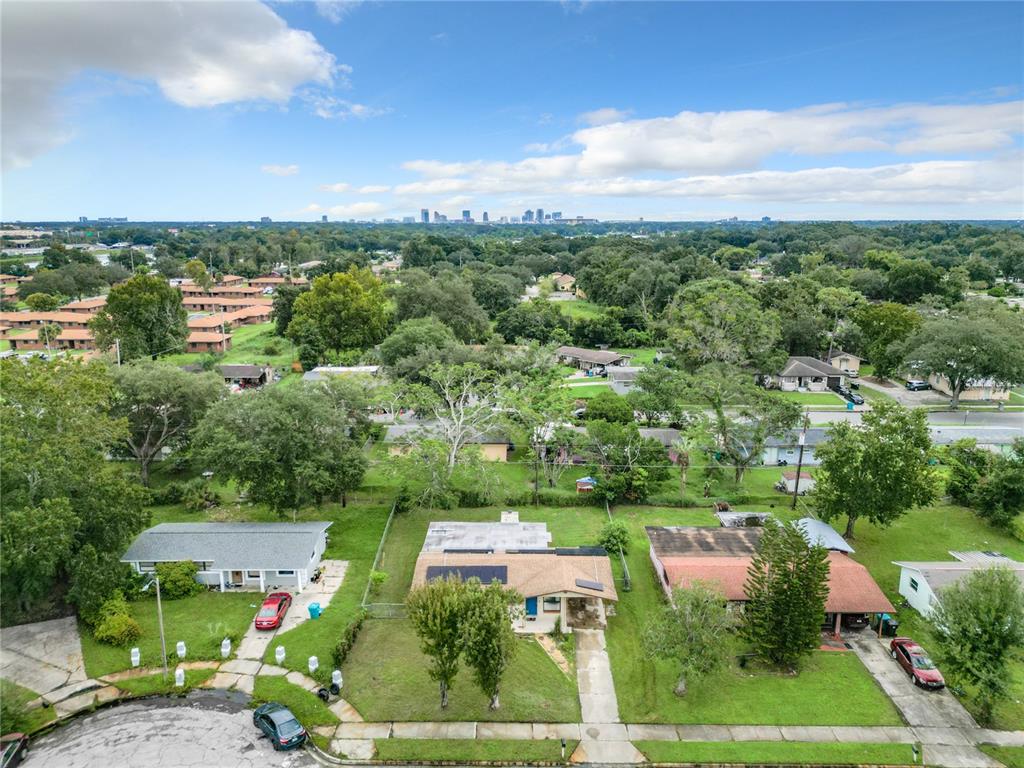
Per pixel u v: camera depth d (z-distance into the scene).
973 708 32.12
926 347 79.44
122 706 30.39
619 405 69.38
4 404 35.78
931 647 36.28
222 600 39.25
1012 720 31.42
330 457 47.62
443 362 79.12
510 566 39.81
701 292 108.62
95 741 28.09
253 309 148.75
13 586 33.81
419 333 85.81
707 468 60.94
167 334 103.00
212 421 47.94
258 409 46.56
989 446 65.12
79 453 37.06
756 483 58.97
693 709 31.66
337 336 105.06
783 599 33.97
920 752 28.95
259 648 34.72
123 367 57.19
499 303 147.62
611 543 45.78
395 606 38.94
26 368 38.09
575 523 50.91
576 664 34.78
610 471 55.97
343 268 188.88
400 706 31.11
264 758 27.47
